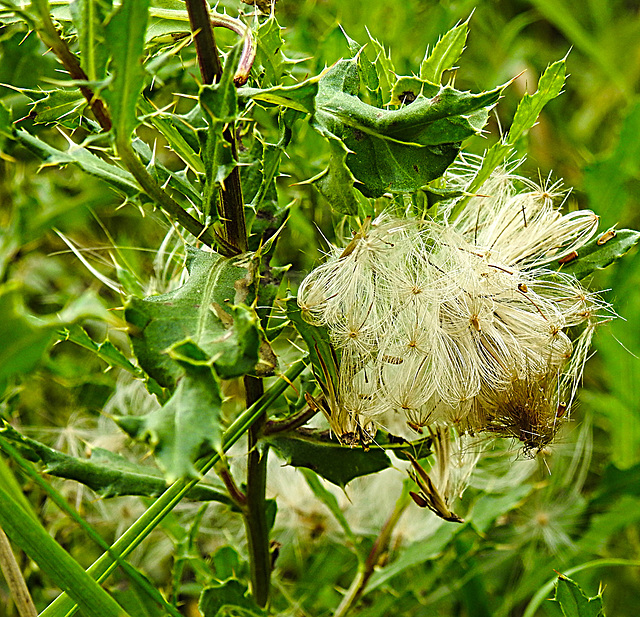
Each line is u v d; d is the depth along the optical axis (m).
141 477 0.32
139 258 0.43
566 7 0.59
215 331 0.28
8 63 0.38
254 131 0.31
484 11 0.56
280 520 0.40
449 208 0.32
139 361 0.28
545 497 0.42
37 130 0.33
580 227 0.33
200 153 0.30
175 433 0.26
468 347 0.31
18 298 0.26
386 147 0.30
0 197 0.41
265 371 0.29
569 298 0.32
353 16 0.45
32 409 0.42
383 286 0.31
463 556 0.39
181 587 0.39
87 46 0.27
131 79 0.27
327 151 0.40
